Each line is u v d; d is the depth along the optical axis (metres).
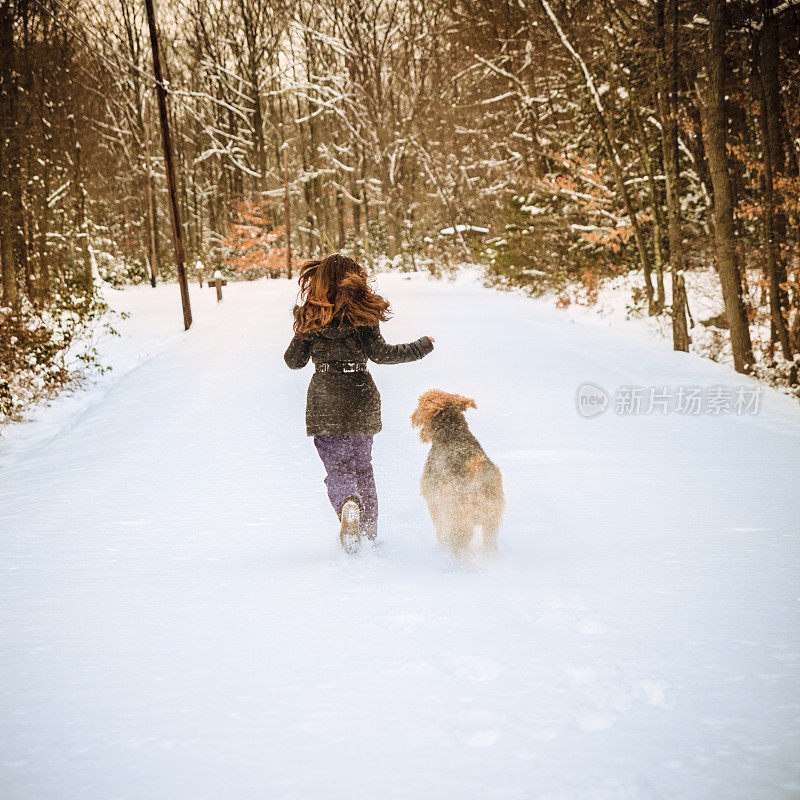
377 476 7.16
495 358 14.80
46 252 33.44
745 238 18.02
